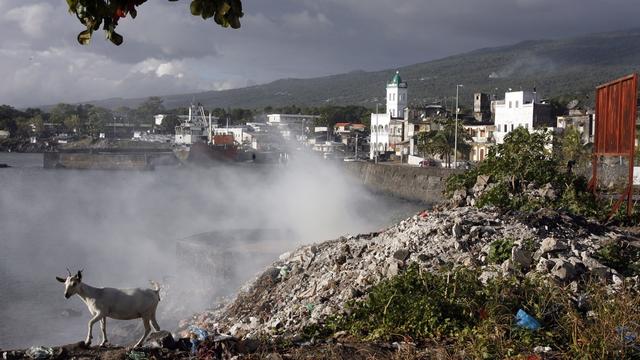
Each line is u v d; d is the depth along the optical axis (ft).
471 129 320.70
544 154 70.85
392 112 423.23
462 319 36.40
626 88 62.08
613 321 32.63
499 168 68.39
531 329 33.96
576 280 41.04
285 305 53.93
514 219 52.60
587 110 295.69
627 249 47.55
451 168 267.39
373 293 41.01
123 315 34.86
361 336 36.65
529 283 38.45
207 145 468.75
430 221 53.83
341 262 55.83
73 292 33.63
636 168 131.85
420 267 45.85
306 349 33.42
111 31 14.78
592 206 65.98
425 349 32.81
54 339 86.79
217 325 59.47
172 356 31.60
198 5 14.33
